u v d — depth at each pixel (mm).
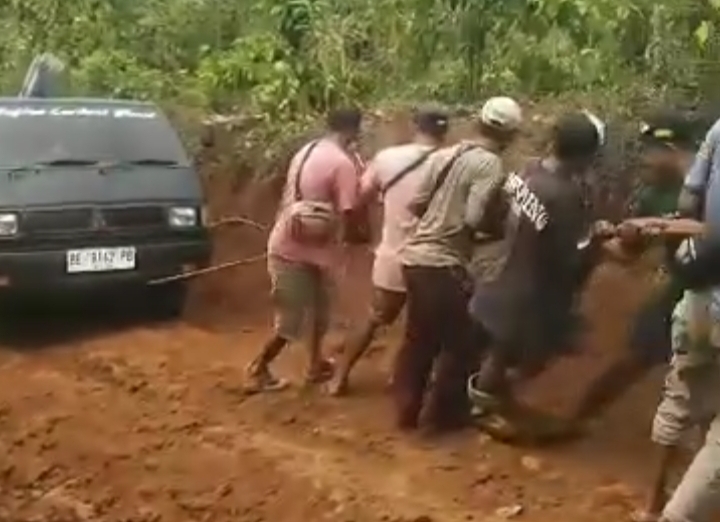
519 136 9484
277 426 7488
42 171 9344
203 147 12242
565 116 8023
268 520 6246
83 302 9648
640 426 7285
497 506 6277
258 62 13062
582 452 6984
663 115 7848
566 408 7500
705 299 5664
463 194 6988
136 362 8695
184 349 9047
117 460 7012
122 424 7555
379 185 7621
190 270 9727
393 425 7406
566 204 6727
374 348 8820
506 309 6879
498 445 7066
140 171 9648
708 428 5699
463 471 6727
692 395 5867
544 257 6793
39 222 9141
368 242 8312
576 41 11281
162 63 14633
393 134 10672
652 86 10289
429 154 7410
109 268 9375
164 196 9602
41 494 6672
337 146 7977
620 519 6074
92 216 9305
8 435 7438
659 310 7156
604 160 8914
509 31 11617
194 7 15000
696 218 6387
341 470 6766
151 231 9523
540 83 11070
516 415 7211
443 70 11805
